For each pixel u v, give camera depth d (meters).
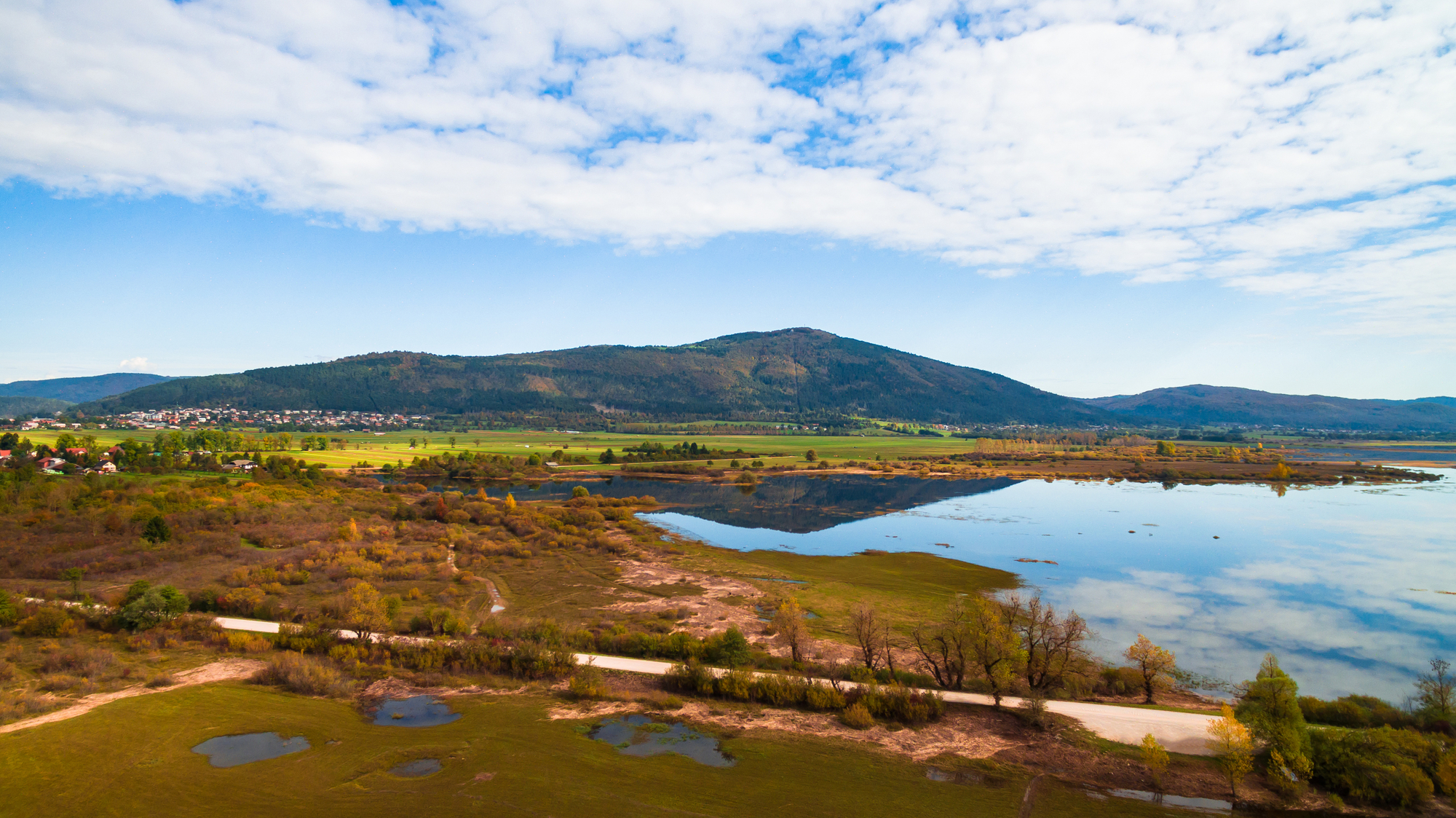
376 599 59.91
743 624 64.56
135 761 34.34
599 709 43.62
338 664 49.81
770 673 50.19
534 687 47.38
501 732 39.50
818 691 44.72
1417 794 33.22
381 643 52.66
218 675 47.09
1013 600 53.19
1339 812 32.88
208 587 64.75
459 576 78.69
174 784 32.28
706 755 37.53
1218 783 35.38
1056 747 39.38
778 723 42.19
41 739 36.00
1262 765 36.84
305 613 61.00
